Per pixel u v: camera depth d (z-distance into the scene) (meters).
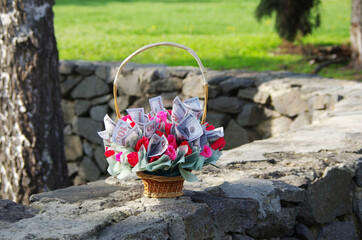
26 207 2.23
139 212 2.09
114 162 2.21
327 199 2.80
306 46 11.36
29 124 4.35
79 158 7.13
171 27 15.65
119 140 2.12
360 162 2.98
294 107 5.21
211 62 10.30
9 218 2.06
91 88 6.86
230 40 12.95
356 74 9.12
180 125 2.16
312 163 2.92
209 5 21.31
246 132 5.66
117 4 21.59
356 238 2.95
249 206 2.33
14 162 4.39
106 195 2.39
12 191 4.41
